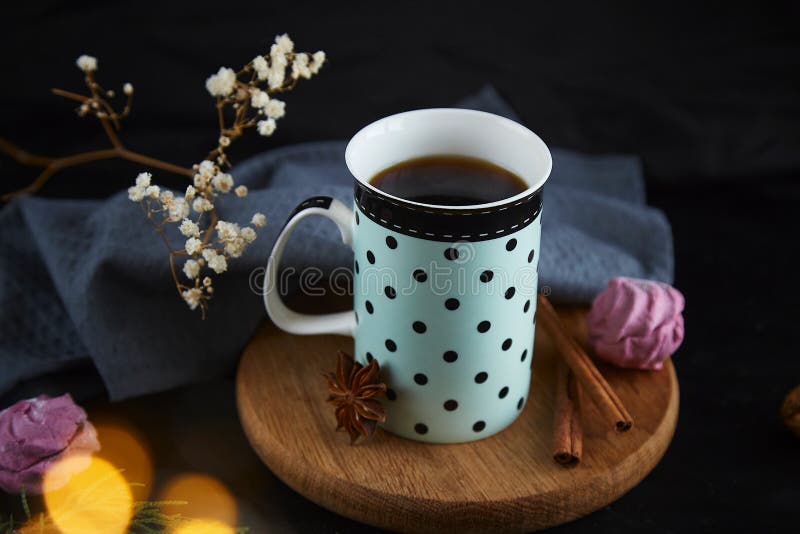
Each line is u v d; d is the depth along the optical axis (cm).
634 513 59
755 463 62
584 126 86
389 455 58
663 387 62
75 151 83
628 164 81
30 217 70
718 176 83
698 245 78
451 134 58
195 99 85
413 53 88
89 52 86
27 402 59
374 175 57
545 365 64
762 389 67
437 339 55
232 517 59
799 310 73
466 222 52
